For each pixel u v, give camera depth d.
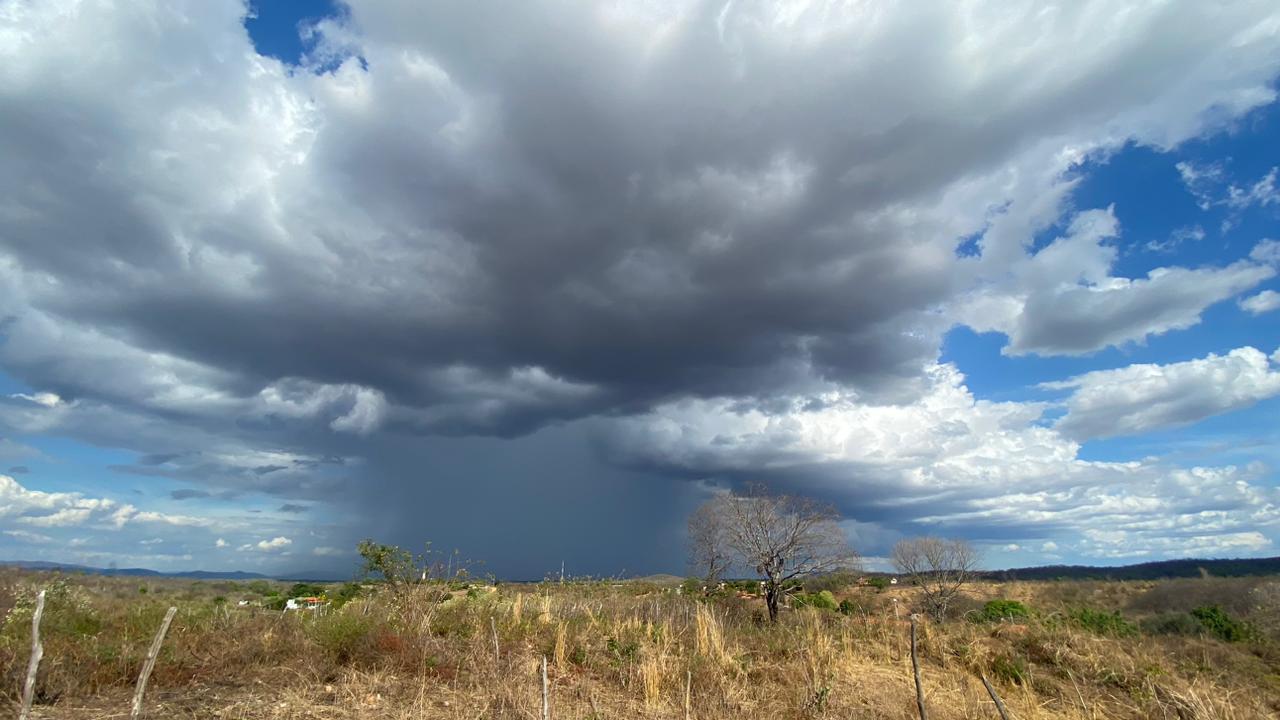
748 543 20.23
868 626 13.98
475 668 8.52
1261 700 10.41
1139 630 14.73
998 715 9.07
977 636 13.33
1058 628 13.60
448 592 12.88
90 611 9.27
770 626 14.53
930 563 23.05
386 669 8.19
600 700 8.22
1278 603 17.81
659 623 12.62
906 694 9.62
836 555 20.48
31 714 6.05
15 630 7.69
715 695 8.72
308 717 6.62
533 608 12.44
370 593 12.36
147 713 6.36
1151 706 10.00
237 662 7.99
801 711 8.55
